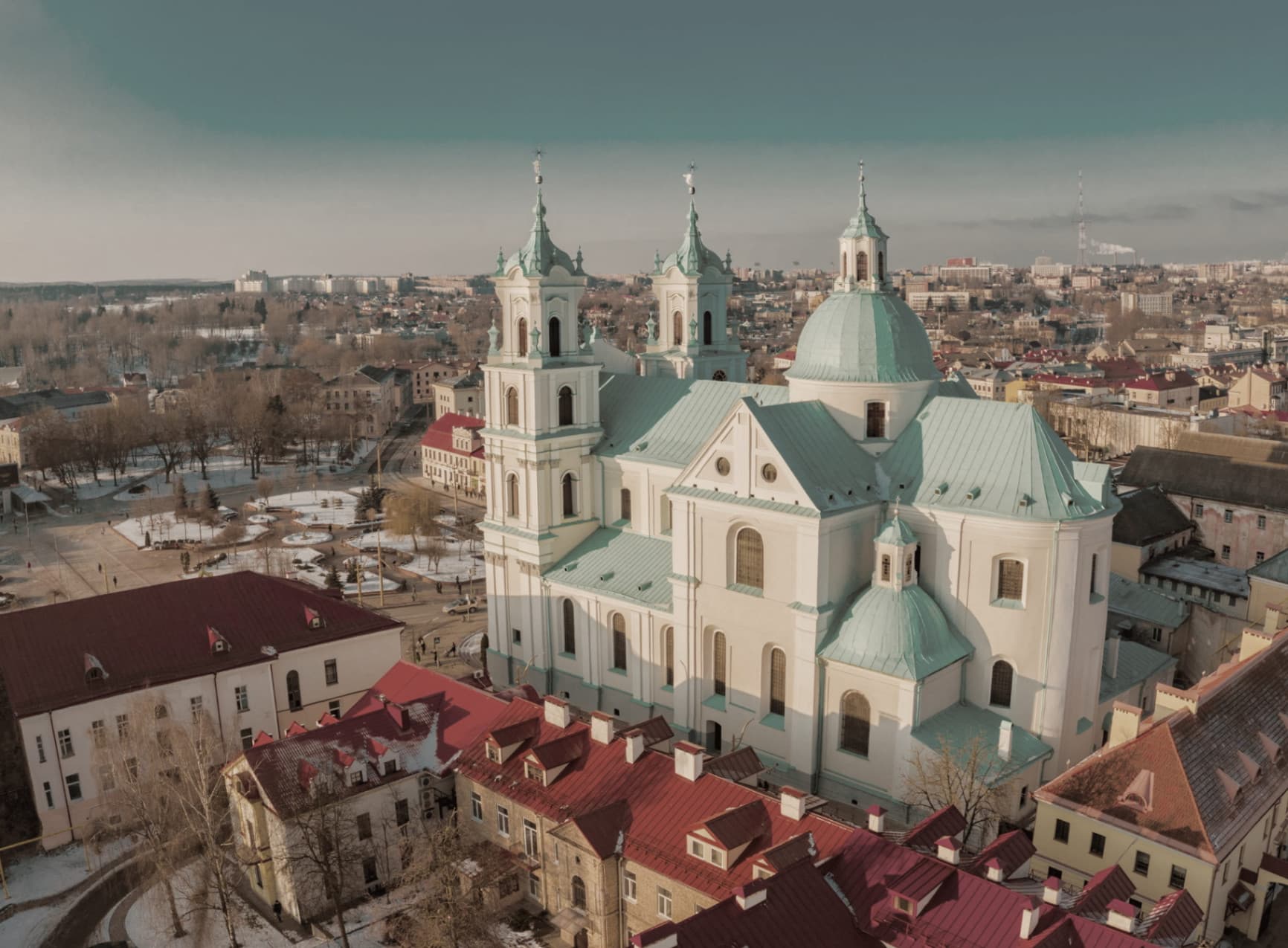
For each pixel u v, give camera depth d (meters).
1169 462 143.25
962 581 79.12
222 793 79.50
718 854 57.84
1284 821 70.50
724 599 85.38
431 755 76.12
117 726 84.25
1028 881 56.31
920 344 87.75
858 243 87.88
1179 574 119.25
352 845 70.44
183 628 90.94
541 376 99.56
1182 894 52.34
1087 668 80.50
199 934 67.69
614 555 100.75
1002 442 79.94
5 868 78.19
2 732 82.62
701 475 85.75
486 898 66.81
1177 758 64.44
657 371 121.44
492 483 106.81
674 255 119.31
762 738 84.75
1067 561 75.38
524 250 100.25
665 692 94.00
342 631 96.38
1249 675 75.25
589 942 64.00
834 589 80.44
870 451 85.94
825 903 52.72
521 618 106.56
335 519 189.00
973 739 75.69
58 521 197.75
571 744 70.00
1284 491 130.75
